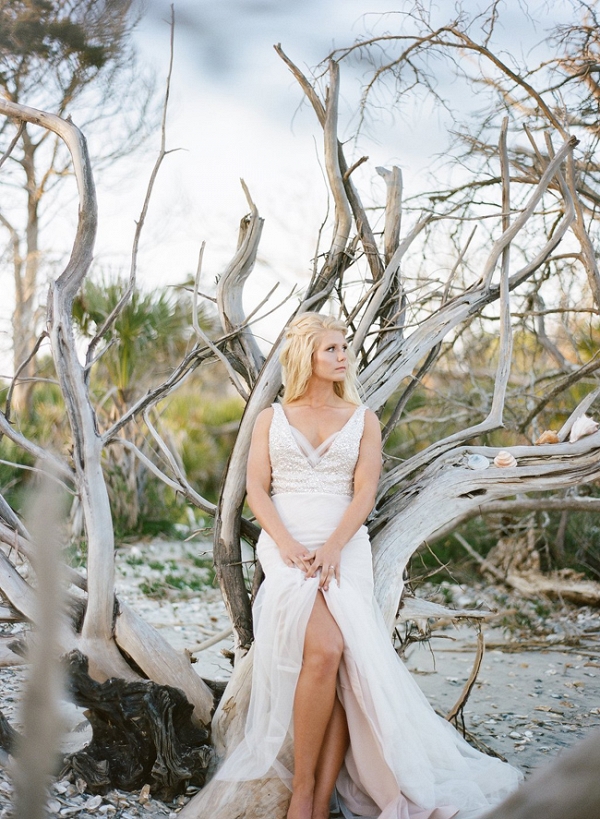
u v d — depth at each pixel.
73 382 3.13
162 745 2.71
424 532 3.28
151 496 9.32
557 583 6.46
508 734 3.66
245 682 2.96
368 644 2.71
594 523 6.89
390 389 3.43
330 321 3.15
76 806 2.57
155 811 2.62
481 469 3.38
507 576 6.72
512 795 1.03
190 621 5.82
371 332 3.45
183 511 9.78
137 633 3.06
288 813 2.56
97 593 3.01
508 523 7.31
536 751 3.45
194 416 11.29
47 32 4.46
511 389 6.72
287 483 3.01
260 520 2.95
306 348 3.08
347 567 2.87
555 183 4.60
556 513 7.15
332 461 3.00
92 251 3.28
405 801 2.63
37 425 8.39
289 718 2.64
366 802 2.76
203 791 2.67
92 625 3.03
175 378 3.44
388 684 2.72
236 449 3.22
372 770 2.68
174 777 2.70
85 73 5.45
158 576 7.20
